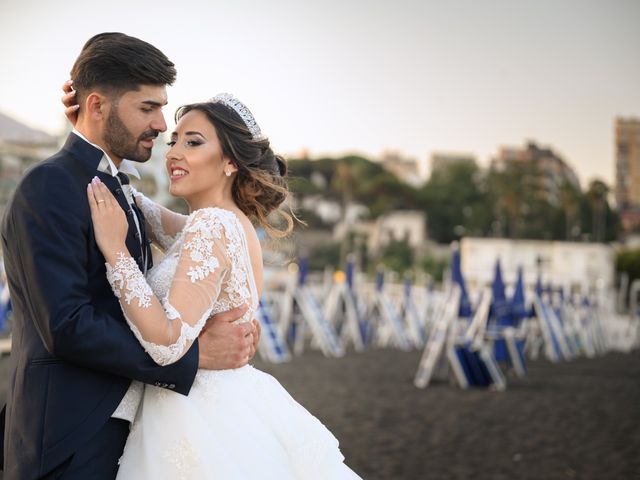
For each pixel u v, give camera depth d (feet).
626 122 433.89
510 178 288.30
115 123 8.93
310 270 260.01
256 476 9.10
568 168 388.57
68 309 8.24
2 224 8.79
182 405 9.04
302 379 40.29
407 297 75.00
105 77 8.86
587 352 73.61
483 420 29.40
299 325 59.77
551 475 20.59
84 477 8.70
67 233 8.43
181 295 8.88
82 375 8.63
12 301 9.00
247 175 10.28
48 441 8.50
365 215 276.00
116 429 9.03
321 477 9.55
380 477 19.80
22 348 8.75
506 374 48.47
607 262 138.21
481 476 20.27
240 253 9.53
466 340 41.04
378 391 36.83
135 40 8.96
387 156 400.67
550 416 30.86
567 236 288.92
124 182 9.46
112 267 8.61
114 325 8.46
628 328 89.56
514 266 134.72
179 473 8.87
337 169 285.23
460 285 41.14
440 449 23.65
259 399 9.57
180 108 10.16
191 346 9.03
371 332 75.00
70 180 8.64
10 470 8.71
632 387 42.70
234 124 9.97
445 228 288.30
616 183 433.48
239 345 9.44
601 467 21.67
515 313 48.93
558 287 73.20
